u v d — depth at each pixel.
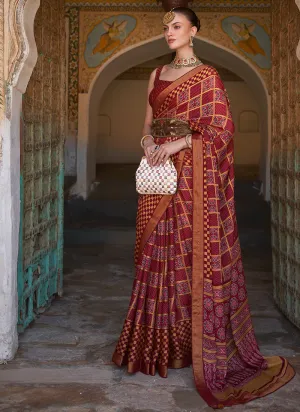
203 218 2.63
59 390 2.53
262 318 3.74
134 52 7.55
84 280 4.82
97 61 7.46
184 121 2.69
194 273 2.62
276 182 3.97
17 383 2.60
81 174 7.75
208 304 2.62
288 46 3.55
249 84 8.04
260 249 6.48
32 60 2.90
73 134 7.68
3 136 2.80
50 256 3.99
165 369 2.66
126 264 5.57
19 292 3.24
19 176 2.99
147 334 2.69
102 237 6.77
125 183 8.65
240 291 2.80
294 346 3.16
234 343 2.77
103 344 3.16
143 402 2.41
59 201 4.13
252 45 7.25
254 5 7.19
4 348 2.86
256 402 2.42
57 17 3.95
